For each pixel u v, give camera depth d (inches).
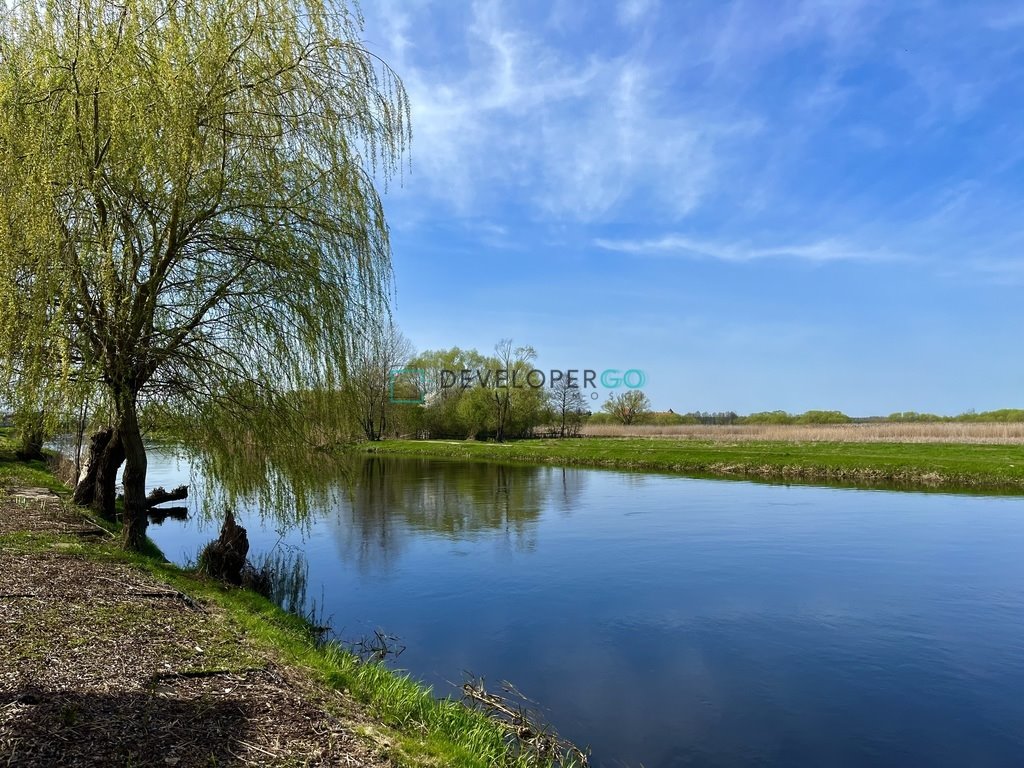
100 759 145.9
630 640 374.9
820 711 287.3
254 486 433.1
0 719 157.8
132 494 422.6
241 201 383.9
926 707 291.3
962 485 1100.5
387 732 202.7
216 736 167.8
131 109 323.3
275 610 368.8
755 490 1059.9
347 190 414.3
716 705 291.6
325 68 408.8
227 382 399.9
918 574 521.0
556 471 1441.9
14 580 295.1
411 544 638.5
